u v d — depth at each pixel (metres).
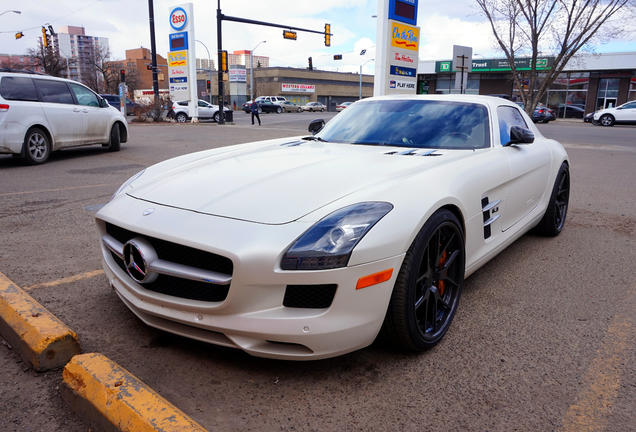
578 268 3.55
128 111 42.31
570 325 2.65
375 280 1.98
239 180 2.43
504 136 3.45
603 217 5.15
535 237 4.39
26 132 8.23
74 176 7.39
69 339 2.18
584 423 1.84
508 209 3.23
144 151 10.69
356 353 2.33
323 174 2.43
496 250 3.07
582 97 35.56
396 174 2.42
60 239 4.08
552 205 4.13
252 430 1.78
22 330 2.24
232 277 1.89
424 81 44.00
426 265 2.28
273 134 16.14
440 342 2.45
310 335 1.91
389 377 2.13
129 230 2.18
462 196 2.52
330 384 2.07
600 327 2.62
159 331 2.49
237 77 73.19
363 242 1.94
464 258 2.55
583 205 5.75
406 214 2.10
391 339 2.22
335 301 1.93
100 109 9.89
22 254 3.68
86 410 1.80
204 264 2.03
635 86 33.47
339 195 2.17
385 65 17.80
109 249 2.48
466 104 3.50
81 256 3.65
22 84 8.35
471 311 2.82
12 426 1.78
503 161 3.11
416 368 2.20
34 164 8.50
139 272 2.16
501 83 39.53
